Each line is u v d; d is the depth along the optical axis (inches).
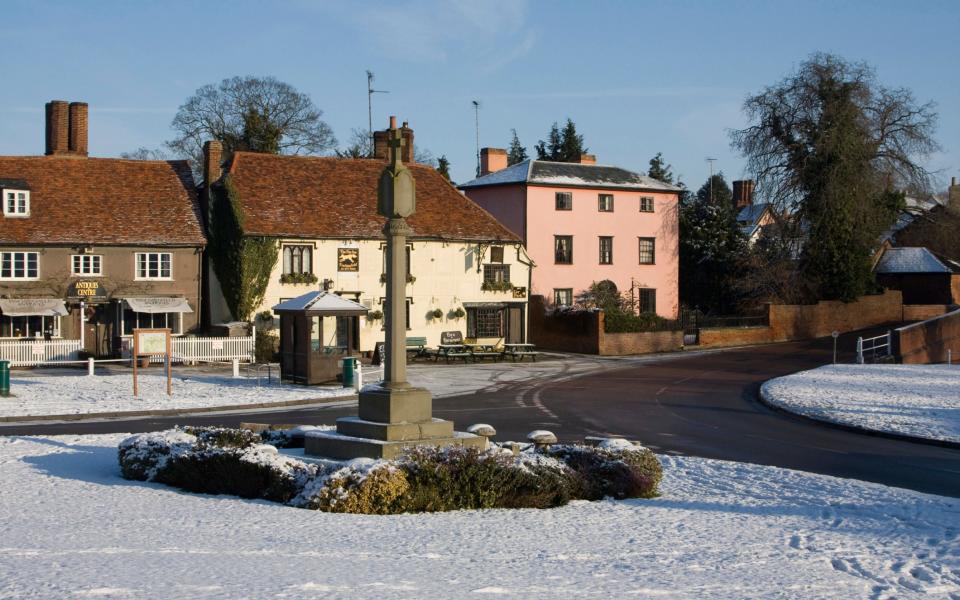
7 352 1589.6
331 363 1364.4
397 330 629.0
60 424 962.7
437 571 354.6
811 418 1040.8
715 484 629.6
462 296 2005.4
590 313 2047.2
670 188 2502.5
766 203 2447.1
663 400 1224.8
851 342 2197.3
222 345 1705.2
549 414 1055.0
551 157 3518.7
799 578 359.3
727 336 2230.6
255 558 369.1
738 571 370.9
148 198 1865.2
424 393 630.5
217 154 1883.6
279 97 2765.7
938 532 463.2
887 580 358.3
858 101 2314.2
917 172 2359.7
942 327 1891.0
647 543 431.2
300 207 1883.6
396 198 628.7
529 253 2300.7
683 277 2635.3
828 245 2385.6
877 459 765.3
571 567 372.8
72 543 392.5
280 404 1160.8
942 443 856.3
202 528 441.4
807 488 609.3
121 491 555.2
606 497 582.6
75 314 1726.1
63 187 1813.5
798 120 2340.1
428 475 530.9
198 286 1825.8
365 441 601.6
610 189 2410.2
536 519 498.0
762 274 2395.4
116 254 1753.2
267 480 544.7
